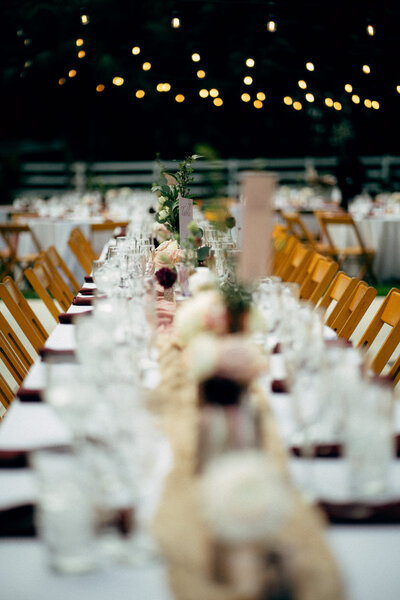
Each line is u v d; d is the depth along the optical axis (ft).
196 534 4.02
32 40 50.72
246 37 47.52
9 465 5.74
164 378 7.09
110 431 5.08
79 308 12.48
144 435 4.72
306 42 41.88
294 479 5.24
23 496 5.28
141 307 8.61
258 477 3.66
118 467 4.71
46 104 57.16
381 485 5.18
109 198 38.47
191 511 4.24
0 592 4.18
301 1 41.16
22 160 67.41
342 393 5.81
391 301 11.36
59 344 9.68
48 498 4.34
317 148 61.82
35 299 27.12
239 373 4.86
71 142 61.16
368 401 5.27
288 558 3.78
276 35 43.19
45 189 65.46
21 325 12.54
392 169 53.36
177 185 16.85
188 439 4.72
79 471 4.49
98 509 4.44
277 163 56.44
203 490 3.82
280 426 6.44
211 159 8.06
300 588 3.72
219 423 4.65
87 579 4.27
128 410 4.96
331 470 5.61
